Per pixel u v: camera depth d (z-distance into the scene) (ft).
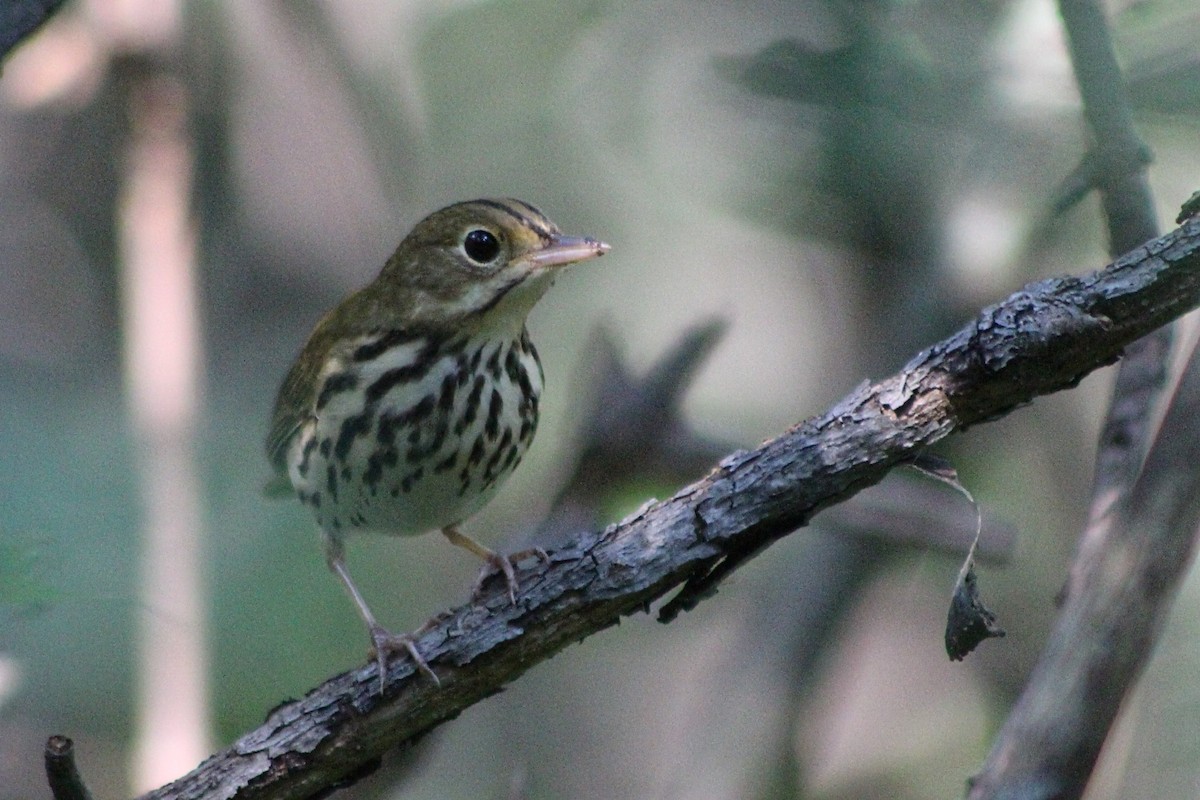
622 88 45.39
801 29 34.40
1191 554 19.04
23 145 47.73
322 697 23.89
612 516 36.01
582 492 36.50
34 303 46.62
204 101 43.73
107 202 47.65
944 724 45.01
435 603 47.14
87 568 24.58
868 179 36.68
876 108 31.94
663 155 43.11
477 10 48.24
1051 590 42.65
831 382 47.03
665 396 36.37
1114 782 33.32
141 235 36.22
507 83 48.24
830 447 21.66
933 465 21.68
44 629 33.06
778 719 37.99
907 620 47.09
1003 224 37.04
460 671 23.50
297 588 33.35
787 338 49.49
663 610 23.08
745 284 50.55
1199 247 19.99
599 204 49.49
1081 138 33.12
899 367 39.14
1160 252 20.21
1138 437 22.53
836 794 43.57
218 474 36.45
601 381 36.96
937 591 47.29
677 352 36.65
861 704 45.65
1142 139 26.91
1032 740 18.94
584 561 23.07
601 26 46.83
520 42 48.24
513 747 48.29
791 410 48.01
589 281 51.29
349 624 34.09
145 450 29.66
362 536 45.29
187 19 42.24
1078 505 42.29
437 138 48.29
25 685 33.35
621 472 36.35
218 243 44.32
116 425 29.86
